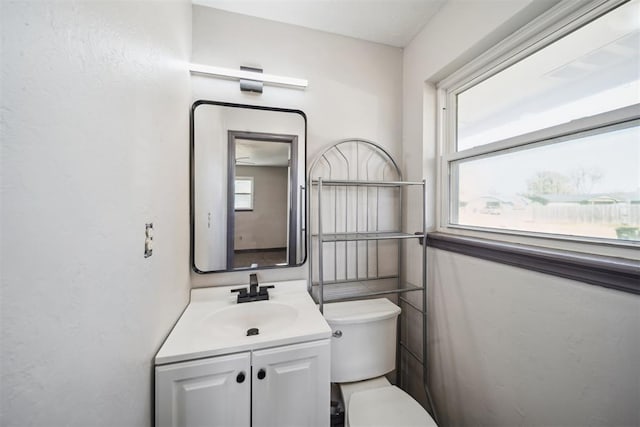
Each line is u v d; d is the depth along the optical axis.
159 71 0.71
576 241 0.74
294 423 0.82
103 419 0.44
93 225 0.41
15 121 0.28
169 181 0.80
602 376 0.61
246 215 1.20
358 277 1.39
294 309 1.04
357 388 1.11
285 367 0.81
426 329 1.21
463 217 1.19
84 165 0.39
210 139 1.15
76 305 0.37
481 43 0.98
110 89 0.46
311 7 1.16
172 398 0.70
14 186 0.27
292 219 1.26
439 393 1.19
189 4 1.08
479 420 0.97
